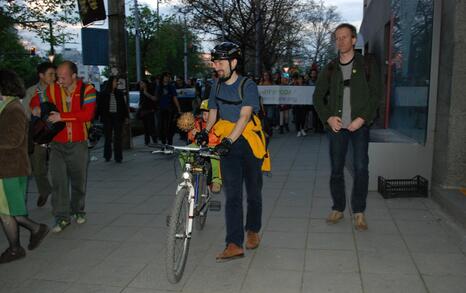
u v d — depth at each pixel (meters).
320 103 4.82
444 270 3.70
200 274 3.77
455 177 5.48
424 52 6.03
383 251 4.12
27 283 3.70
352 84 4.58
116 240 4.66
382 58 9.92
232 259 3.88
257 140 3.96
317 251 4.17
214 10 21.75
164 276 3.76
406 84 7.00
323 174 7.62
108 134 9.39
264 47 24.20
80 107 4.86
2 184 4.02
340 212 4.96
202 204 4.56
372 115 4.57
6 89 3.96
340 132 4.75
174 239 3.37
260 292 3.42
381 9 10.30
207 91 12.62
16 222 4.16
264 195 6.27
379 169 6.19
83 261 4.12
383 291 3.37
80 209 5.20
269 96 13.21
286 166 8.41
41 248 4.46
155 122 12.72
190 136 4.70
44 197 6.05
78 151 4.96
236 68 3.91
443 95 5.59
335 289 3.42
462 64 5.25
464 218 4.64
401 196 5.86
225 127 3.90
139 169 8.61
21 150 4.04
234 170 3.92
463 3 5.14
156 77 12.60
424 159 6.07
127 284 3.62
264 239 4.51
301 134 13.15
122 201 6.21
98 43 10.48
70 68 4.76
